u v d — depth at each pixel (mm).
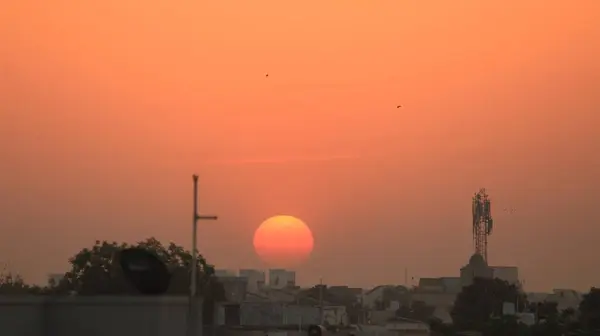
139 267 64875
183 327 63812
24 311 59094
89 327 59719
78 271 179500
